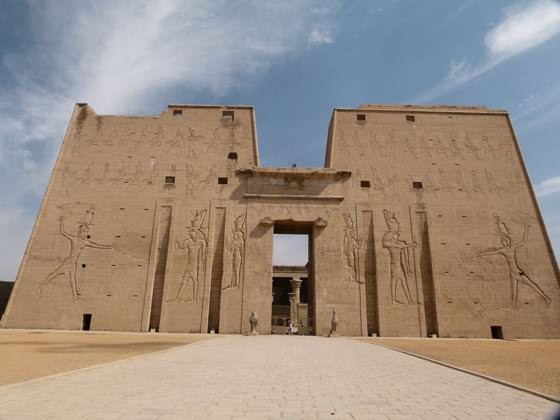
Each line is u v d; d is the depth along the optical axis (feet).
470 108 119.75
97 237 100.99
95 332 88.94
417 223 105.09
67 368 32.55
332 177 107.86
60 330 91.86
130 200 104.88
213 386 25.23
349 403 21.45
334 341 72.90
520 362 43.04
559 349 61.87
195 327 94.63
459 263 101.81
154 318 96.17
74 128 112.06
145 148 110.42
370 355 47.26
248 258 99.81
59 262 98.37
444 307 98.02
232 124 113.91
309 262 110.52
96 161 108.37
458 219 105.70
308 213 104.12
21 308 94.17
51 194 104.22
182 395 22.39
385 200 106.63
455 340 85.46
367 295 98.94
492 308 98.32
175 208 104.37
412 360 42.19
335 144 112.06
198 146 111.04
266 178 107.45
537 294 99.50
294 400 21.85
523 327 96.78
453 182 109.40
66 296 95.86
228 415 18.39
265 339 74.49
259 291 97.19
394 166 110.22
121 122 113.09
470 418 18.54
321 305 96.73
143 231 102.22
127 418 17.40
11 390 22.99
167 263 99.09
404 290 98.99
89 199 104.37
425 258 102.78
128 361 36.81
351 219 104.12
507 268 101.60
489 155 112.88
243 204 104.88
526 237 104.47
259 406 20.29
